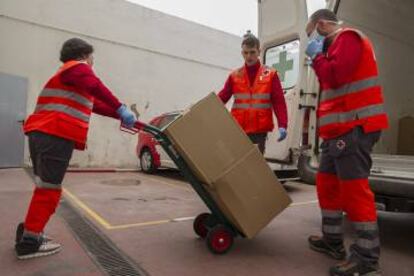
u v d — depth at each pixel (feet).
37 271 8.36
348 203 8.57
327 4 13.73
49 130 8.79
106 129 33.60
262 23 15.70
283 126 12.37
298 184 26.32
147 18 35.70
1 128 27.12
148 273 8.52
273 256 10.00
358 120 8.41
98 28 32.83
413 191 9.91
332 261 9.70
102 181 24.29
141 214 14.55
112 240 10.89
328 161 9.91
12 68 28.68
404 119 18.93
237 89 12.88
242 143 9.84
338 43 8.54
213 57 40.37
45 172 8.95
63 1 30.96
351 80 8.56
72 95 9.15
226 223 10.42
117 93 34.06
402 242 12.12
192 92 38.88
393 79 18.20
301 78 13.55
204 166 9.45
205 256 9.80
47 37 30.22
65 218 13.24
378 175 10.91
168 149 9.87
